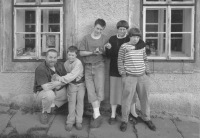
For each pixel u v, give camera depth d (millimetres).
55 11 4164
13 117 3816
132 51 3447
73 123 3635
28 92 4168
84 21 4047
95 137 3389
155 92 4109
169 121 3889
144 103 3666
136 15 4012
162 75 4086
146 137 3418
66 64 3812
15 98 4152
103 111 4125
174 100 4078
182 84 4098
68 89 3746
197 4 3971
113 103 3785
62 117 3900
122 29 3625
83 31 4059
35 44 4230
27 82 4152
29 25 4242
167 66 4066
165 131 3596
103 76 3832
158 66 4070
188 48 4160
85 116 3998
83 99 3789
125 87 3498
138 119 3883
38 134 3373
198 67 4070
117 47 3682
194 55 4035
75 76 3650
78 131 3537
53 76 3699
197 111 4066
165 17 4145
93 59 3771
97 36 3793
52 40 4148
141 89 3594
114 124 3754
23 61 4117
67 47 4070
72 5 4012
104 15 4035
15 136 3258
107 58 4004
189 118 3990
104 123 3781
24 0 4180
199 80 4094
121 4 4016
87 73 3830
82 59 4023
